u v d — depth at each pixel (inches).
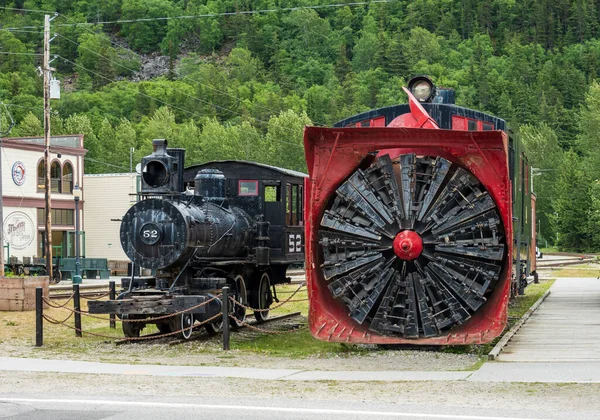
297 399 399.2
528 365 497.7
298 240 891.4
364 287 538.6
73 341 677.3
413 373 482.6
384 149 543.2
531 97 6683.1
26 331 734.5
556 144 4660.4
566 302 1032.8
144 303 653.9
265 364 543.5
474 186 526.0
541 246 4416.8
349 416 354.6
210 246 722.2
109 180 2005.4
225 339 626.2
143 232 684.7
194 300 649.0
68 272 1585.9
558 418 347.3
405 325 534.0
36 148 1814.7
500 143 512.4
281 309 1016.2
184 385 446.3
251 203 835.4
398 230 532.1
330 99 6717.5
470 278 529.0
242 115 5812.0
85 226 2017.7
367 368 514.6
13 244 1749.5
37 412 368.2
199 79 7652.6
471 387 425.4
